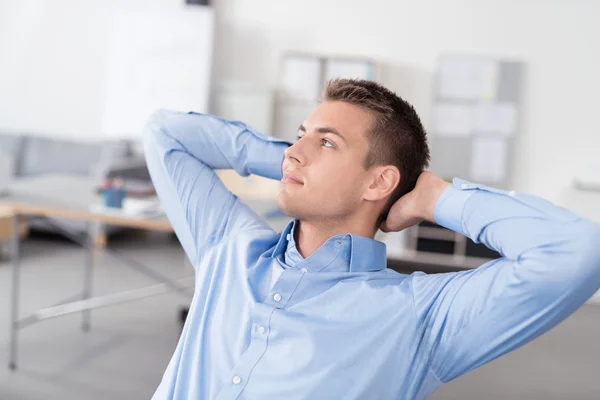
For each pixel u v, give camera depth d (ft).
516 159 19.40
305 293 3.43
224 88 20.17
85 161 21.01
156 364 10.75
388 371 3.25
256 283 3.59
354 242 3.53
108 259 17.76
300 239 3.74
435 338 3.27
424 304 3.32
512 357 12.28
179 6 21.35
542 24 19.11
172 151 4.18
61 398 9.21
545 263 2.91
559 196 19.24
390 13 20.06
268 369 3.30
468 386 10.69
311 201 3.55
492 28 19.43
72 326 12.19
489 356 3.20
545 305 2.97
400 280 3.51
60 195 10.38
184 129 4.21
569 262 2.86
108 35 21.91
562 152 19.17
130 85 21.22
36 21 22.36
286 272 3.48
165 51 20.89
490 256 17.67
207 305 3.64
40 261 16.93
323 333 3.30
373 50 20.25
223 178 16.34
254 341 3.38
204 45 20.70
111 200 9.52
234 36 21.06
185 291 14.96
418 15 19.89
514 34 19.31
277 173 4.07
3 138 21.50
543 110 19.22
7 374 9.87
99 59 22.04
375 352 3.27
